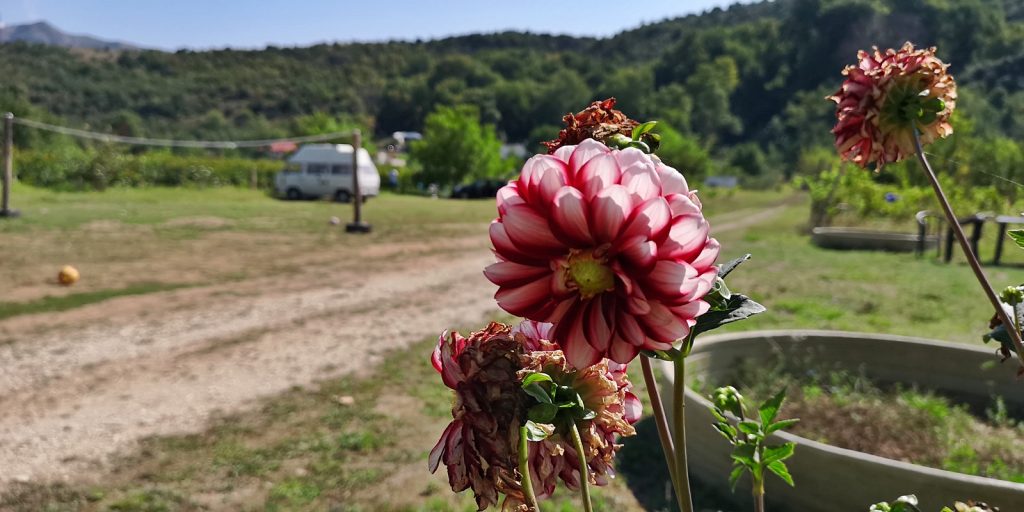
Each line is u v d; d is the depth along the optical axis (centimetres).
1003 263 1281
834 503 336
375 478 417
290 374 614
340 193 2866
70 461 443
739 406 111
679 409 78
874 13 9381
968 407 520
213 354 668
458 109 4381
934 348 560
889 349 570
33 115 4725
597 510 369
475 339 74
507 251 68
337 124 5394
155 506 387
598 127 81
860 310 855
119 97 10056
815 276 1108
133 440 474
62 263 1110
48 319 775
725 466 388
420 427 495
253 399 552
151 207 2167
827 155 2797
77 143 4906
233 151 7125
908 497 102
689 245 66
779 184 6300
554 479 76
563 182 68
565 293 66
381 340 727
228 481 416
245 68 12194
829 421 464
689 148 4162
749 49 10969
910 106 131
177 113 10369
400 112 11662
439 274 1145
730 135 10106
